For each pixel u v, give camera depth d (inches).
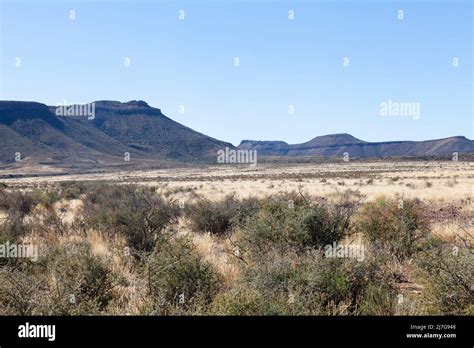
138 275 362.0
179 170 7736.2
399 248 429.7
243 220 574.2
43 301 249.3
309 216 410.0
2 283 259.8
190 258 306.7
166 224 566.9
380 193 1321.4
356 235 467.2
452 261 273.0
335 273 293.4
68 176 6761.8
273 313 247.4
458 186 1595.7
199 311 250.2
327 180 2842.0
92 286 295.6
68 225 653.3
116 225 515.8
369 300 281.6
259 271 300.0
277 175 4116.6
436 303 271.9
